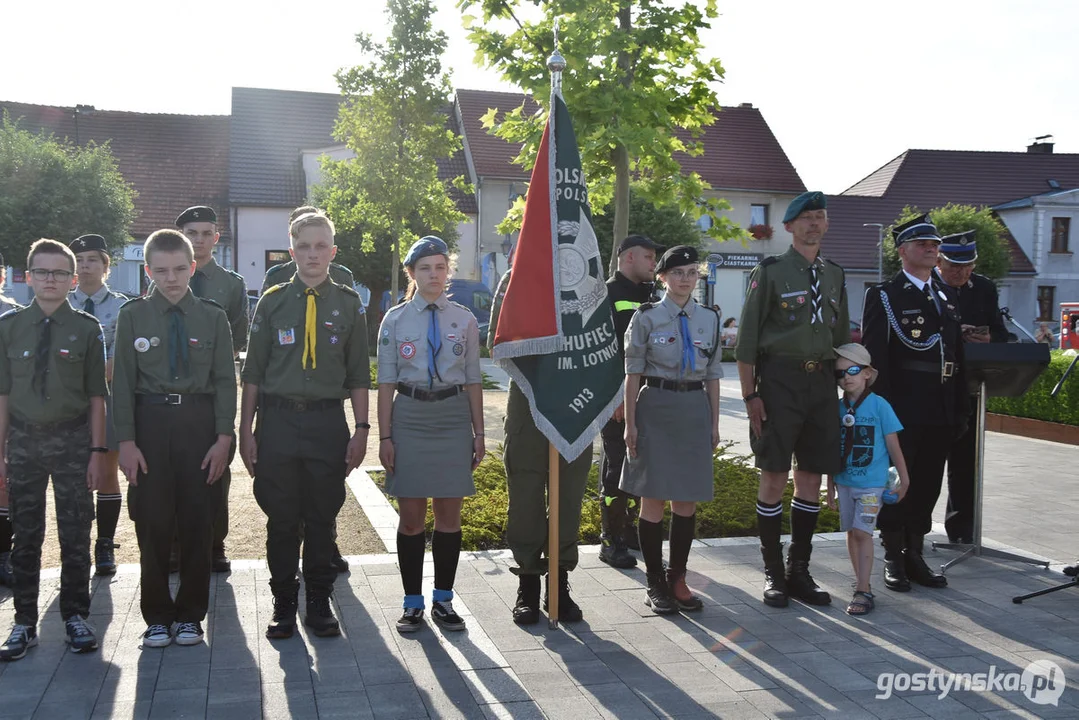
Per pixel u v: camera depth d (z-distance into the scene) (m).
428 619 4.94
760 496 5.42
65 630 4.60
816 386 5.29
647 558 5.16
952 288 6.57
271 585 4.68
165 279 4.48
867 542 5.22
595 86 8.29
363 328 4.86
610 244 30.33
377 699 3.95
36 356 4.48
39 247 4.52
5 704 3.83
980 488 6.36
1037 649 4.62
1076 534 7.13
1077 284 41.78
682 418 5.03
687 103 9.08
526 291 4.86
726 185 37.97
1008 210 42.34
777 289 5.34
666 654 4.51
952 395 5.76
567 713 3.85
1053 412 13.05
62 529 4.51
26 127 35.84
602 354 4.99
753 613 5.14
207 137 37.50
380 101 20.47
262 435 4.70
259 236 34.31
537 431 4.94
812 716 3.86
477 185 35.09
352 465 4.80
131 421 4.45
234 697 3.94
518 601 4.98
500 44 8.61
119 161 35.69
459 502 4.83
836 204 41.56
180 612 4.61
